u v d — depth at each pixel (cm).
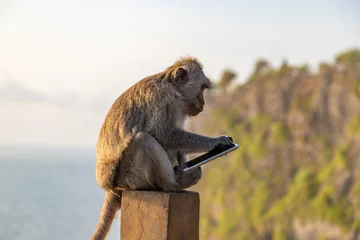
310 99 4269
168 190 582
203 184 4378
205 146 598
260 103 4531
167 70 644
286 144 4106
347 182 3509
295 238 3462
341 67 4344
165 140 603
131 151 582
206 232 4019
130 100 609
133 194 545
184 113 640
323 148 3938
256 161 4119
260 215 3747
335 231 3275
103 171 605
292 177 3906
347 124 3988
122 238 552
